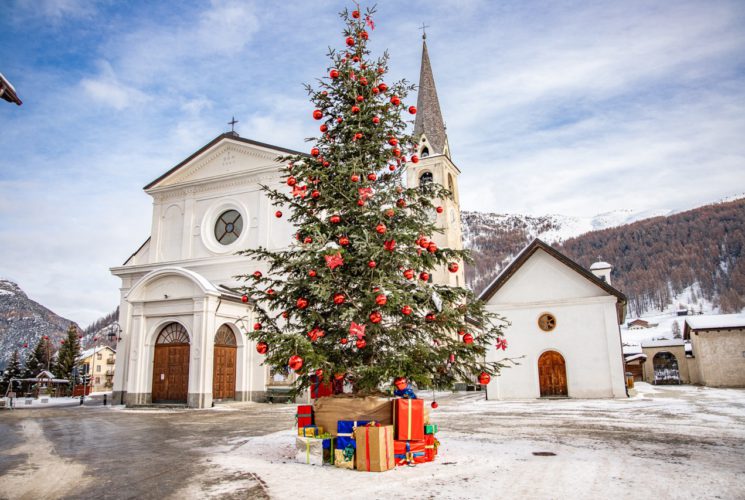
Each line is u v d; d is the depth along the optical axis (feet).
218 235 103.19
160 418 61.52
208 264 98.07
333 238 30.09
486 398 84.38
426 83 177.17
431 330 29.78
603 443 34.47
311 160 31.17
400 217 31.50
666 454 30.01
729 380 121.60
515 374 83.56
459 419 53.11
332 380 30.53
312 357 25.84
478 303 29.99
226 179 102.58
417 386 28.37
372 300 27.20
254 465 28.48
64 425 55.57
